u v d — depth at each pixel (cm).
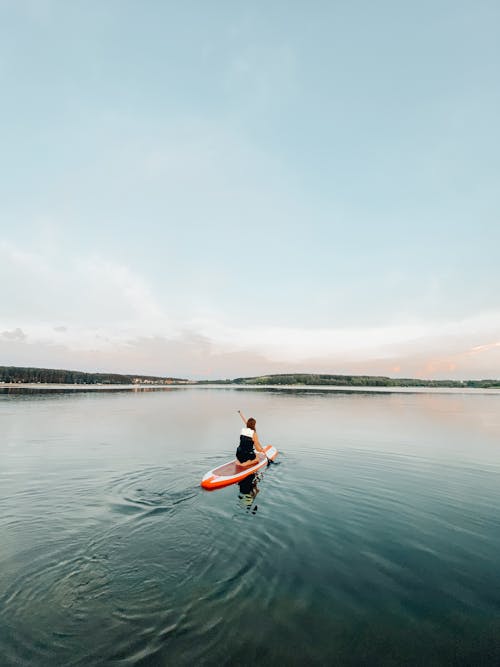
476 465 1293
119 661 384
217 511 819
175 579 539
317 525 752
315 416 2912
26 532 696
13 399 4266
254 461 1226
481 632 441
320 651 404
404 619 462
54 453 1434
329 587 529
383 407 3916
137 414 2916
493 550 657
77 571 555
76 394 5831
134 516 784
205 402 4572
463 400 5659
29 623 439
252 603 486
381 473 1173
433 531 735
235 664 382
